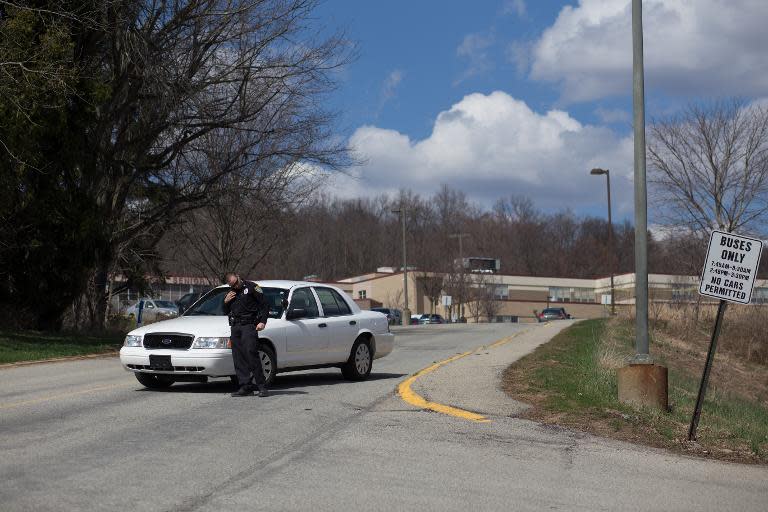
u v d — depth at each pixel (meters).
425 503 6.95
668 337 34.53
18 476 7.45
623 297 87.62
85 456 8.34
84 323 30.75
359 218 110.81
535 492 7.50
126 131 28.73
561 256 118.25
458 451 9.15
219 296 14.78
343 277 102.50
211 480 7.45
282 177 33.84
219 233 36.84
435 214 115.75
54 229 25.70
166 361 13.05
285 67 29.03
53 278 26.31
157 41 27.14
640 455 9.45
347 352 15.22
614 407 12.10
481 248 110.62
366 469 8.11
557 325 40.00
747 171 41.50
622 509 7.07
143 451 8.62
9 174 23.42
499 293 93.62
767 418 18.58
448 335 33.72
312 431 9.99
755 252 10.61
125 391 13.59
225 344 13.11
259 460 8.32
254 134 31.70
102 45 27.30
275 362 13.82
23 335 24.64
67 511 6.34
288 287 14.72
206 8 27.14
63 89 23.64
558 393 13.27
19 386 14.52
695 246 42.25
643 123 13.00
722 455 9.93
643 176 12.96
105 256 27.78
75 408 11.55
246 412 11.30
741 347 34.94
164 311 57.91
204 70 28.30
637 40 12.97
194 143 31.78
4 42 22.86
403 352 23.30
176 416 10.91
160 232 34.75
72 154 25.56
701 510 7.17
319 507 6.70
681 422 11.93
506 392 13.67
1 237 25.19
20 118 22.58
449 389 13.98
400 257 106.25
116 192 29.62
